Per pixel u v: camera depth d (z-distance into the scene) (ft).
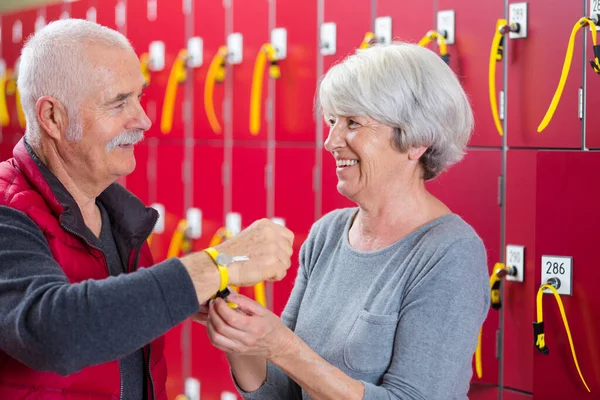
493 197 8.29
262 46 10.20
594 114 7.45
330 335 5.12
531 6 7.83
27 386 4.31
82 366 3.70
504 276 8.18
